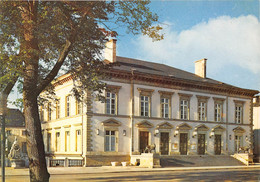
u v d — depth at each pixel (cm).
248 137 4428
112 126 3247
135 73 3403
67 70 1795
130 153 3331
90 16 1377
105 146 3197
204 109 4028
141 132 3444
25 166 2805
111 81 3294
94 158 3089
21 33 1338
